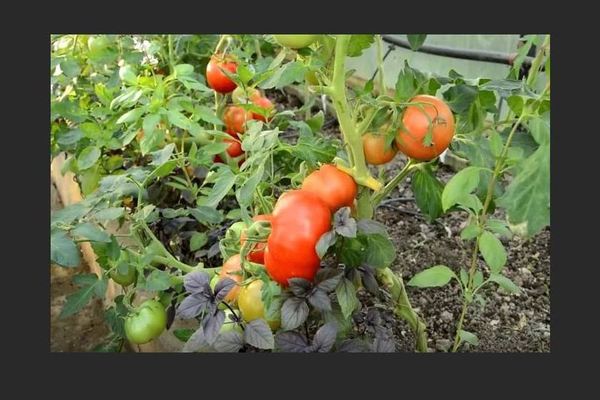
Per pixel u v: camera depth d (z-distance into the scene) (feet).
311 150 3.07
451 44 5.55
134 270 3.65
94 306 5.39
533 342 3.88
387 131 2.96
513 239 4.71
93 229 3.13
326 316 3.03
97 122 4.33
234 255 3.22
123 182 3.63
